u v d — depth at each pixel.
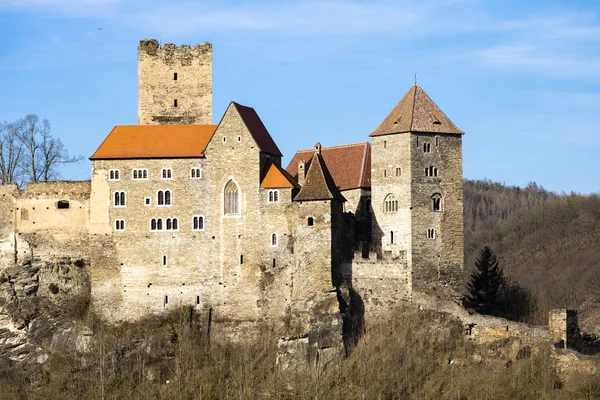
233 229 171.25
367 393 148.25
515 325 160.25
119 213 173.25
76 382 162.12
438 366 156.88
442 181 170.62
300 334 163.88
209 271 171.38
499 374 152.38
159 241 172.38
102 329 169.25
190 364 161.25
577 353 153.50
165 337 167.38
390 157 171.00
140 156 173.50
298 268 167.50
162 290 171.62
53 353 169.12
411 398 149.00
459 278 170.00
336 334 162.88
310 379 153.75
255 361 163.00
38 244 177.00
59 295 175.62
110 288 172.38
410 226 168.12
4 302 175.12
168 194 172.88
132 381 160.62
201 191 172.50
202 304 171.25
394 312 166.12
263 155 172.88
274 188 170.38
